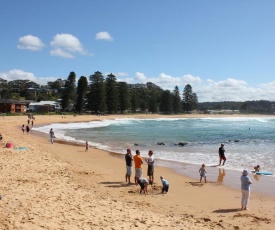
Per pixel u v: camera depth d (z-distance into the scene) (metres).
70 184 14.71
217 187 15.93
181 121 114.88
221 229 9.95
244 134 52.38
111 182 16.08
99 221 9.57
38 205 10.70
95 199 12.41
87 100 123.31
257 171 19.70
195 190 15.23
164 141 39.47
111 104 122.00
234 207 12.61
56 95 181.75
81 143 35.66
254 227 10.28
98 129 61.28
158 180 17.31
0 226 8.38
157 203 12.82
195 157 26.03
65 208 10.65
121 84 129.25
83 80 118.31
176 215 11.34
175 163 23.16
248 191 12.24
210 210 12.17
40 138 39.56
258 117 195.25
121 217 10.20
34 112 110.19
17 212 9.73
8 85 193.88
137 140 40.47
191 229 9.61
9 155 21.03
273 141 39.91
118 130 59.38
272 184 16.61
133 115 130.62
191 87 177.62
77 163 21.33
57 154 25.09
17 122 68.12
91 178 16.67
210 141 39.84
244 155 27.06
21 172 16.20
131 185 15.60
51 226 8.73
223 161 22.59
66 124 75.25
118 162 22.89
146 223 9.78
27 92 170.12
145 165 22.30
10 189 12.61
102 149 30.59
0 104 101.31
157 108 164.62
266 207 12.64
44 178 15.33
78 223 9.21
